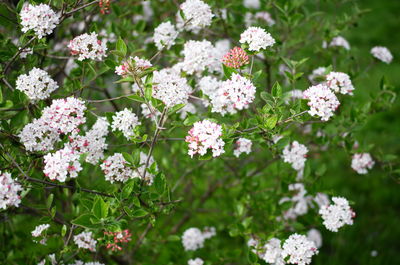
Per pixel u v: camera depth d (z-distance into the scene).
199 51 2.59
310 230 3.97
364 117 3.12
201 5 2.61
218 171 3.62
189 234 3.34
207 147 2.00
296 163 2.79
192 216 4.09
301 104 2.20
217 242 3.65
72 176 2.00
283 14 3.37
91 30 2.59
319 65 3.69
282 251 2.37
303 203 3.44
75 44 2.33
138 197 2.25
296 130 3.73
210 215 4.06
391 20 7.70
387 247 4.38
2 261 3.00
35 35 2.28
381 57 3.45
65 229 2.37
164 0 3.83
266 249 2.72
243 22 3.63
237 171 3.85
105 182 2.71
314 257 4.25
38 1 2.49
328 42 3.54
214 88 2.59
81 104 2.21
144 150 3.12
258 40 2.26
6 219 2.73
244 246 3.58
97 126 2.38
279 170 3.25
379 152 3.40
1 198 1.81
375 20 7.72
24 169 2.26
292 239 2.38
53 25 2.29
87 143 2.26
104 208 1.95
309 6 4.66
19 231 3.16
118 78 3.72
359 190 5.05
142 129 2.50
